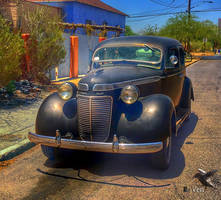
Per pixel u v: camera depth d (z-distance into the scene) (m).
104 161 4.66
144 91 4.57
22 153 5.04
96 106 3.92
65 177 4.10
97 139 4.01
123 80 4.22
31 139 4.17
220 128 6.54
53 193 3.64
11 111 7.25
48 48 11.01
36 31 11.16
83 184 3.88
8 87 8.80
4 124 6.20
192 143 5.51
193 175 4.12
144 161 4.63
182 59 6.52
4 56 8.23
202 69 23.03
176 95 6.16
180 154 4.94
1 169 4.37
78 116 4.07
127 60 5.24
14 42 8.72
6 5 13.37
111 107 3.95
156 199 3.48
